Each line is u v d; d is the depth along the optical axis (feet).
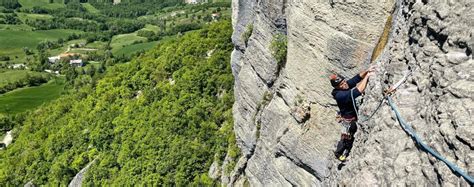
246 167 78.43
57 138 136.36
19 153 149.79
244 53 77.15
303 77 53.52
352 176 35.70
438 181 27.45
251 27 73.51
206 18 512.63
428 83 31.65
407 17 37.50
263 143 66.90
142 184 99.09
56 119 150.51
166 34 488.85
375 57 44.39
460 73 28.89
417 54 33.99
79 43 539.29
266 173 67.41
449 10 31.12
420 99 32.14
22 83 348.79
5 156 152.87
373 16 43.52
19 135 159.84
